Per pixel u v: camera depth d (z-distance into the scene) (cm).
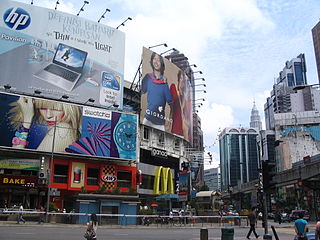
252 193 9281
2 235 1850
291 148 12662
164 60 6044
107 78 4953
